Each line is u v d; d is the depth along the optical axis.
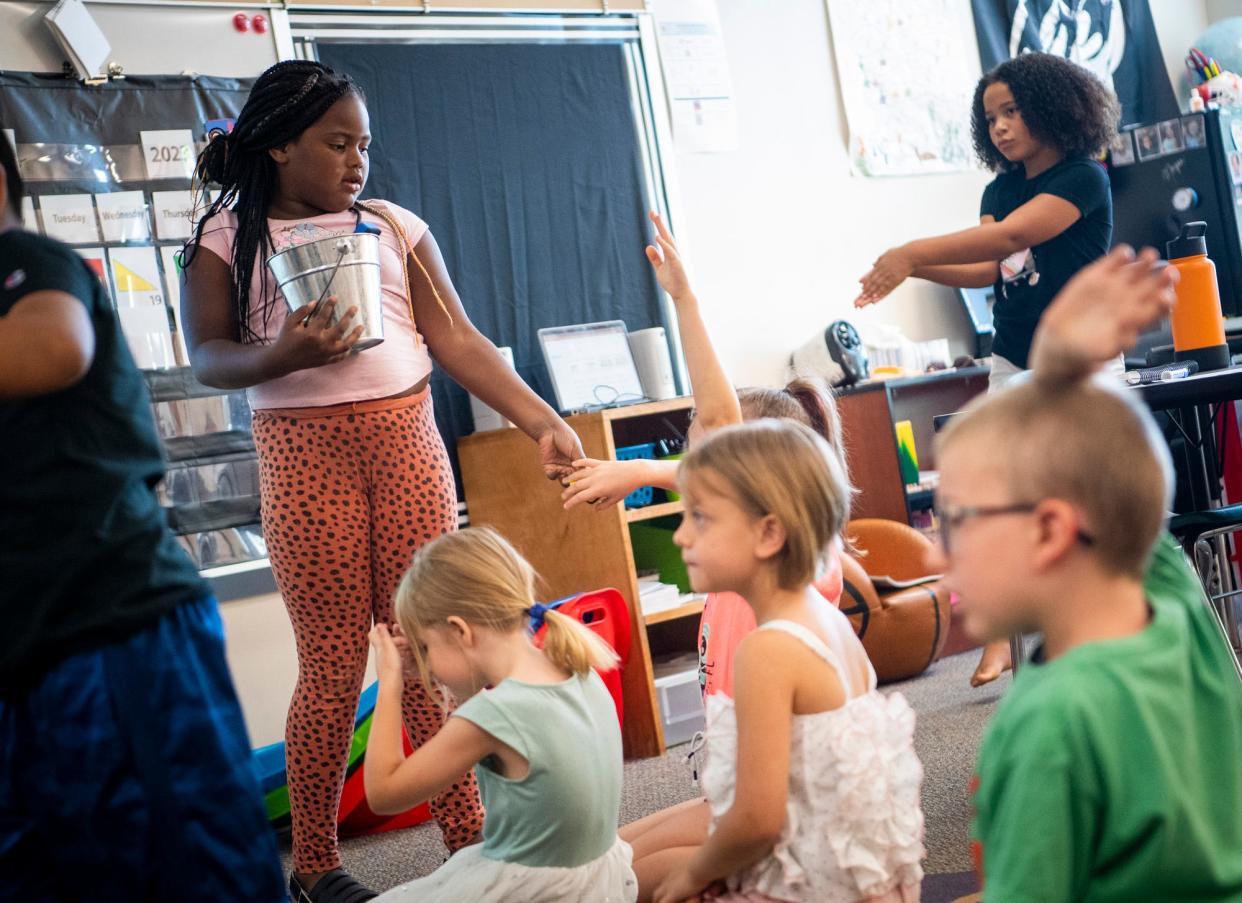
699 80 4.10
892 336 4.36
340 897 2.03
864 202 4.49
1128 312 0.81
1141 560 0.84
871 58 4.51
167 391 3.13
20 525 1.14
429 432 2.11
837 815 1.28
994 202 2.93
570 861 1.59
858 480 3.99
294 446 2.00
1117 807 0.78
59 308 1.10
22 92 3.00
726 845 1.27
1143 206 4.45
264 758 2.92
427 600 1.68
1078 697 0.79
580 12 3.86
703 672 1.77
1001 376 2.85
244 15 3.30
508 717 1.58
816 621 1.33
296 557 2.01
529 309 3.72
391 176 3.52
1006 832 0.80
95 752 1.14
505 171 3.70
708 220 4.11
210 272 2.04
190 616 1.22
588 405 3.60
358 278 1.85
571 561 3.36
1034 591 0.84
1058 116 2.71
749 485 1.30
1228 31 4.95
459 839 2.14
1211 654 0.88
